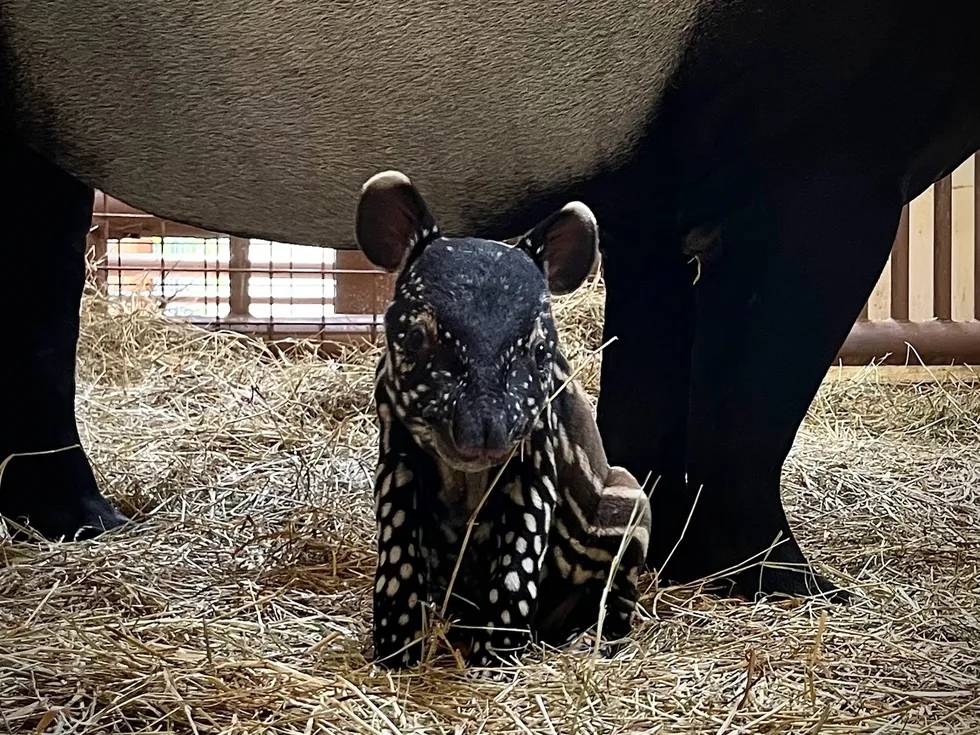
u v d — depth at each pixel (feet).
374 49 4.39
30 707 3.37
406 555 3.81
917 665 3.93
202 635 3.98
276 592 4.50
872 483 6.76
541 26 4.33
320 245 5.05
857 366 10.14
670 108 4.54
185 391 8.32
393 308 3.65
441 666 3.85
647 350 4.99
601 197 4.79
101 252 10.25
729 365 4.65
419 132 4.57
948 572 5.03
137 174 4.86
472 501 3.85
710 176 4.65
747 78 4.39
